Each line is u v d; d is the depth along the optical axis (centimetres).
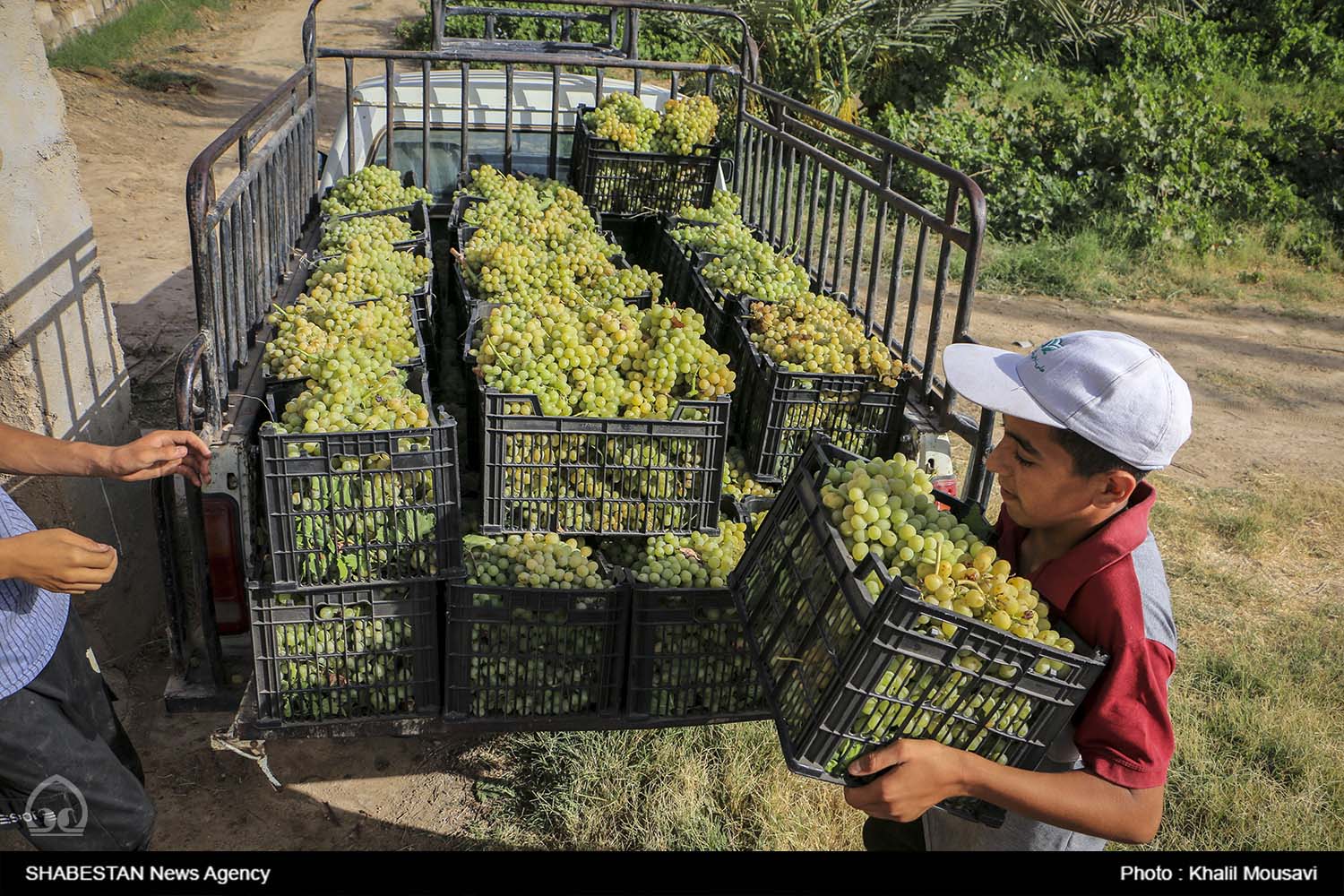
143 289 821
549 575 301
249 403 335
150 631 422
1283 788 392
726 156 902
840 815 364
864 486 207
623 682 313
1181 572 563
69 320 374
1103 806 186
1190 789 387
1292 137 1309
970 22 1257
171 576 318
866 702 190
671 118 574
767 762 379
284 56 1939
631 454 327
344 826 342
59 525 364
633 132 562
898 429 375
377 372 329
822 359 367
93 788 259
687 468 332
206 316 306
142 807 272
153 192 1121
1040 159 1205
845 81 1145
